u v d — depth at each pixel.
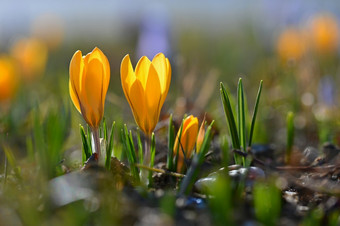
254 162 0.38
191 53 1.22
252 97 0.70
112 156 0.36
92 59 0.33
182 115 0.55
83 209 0.30
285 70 0.75
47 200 0.31
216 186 0.29
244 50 1.24
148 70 0.34
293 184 0.35
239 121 0.39
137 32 1.27
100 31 2.09
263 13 1.08
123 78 0.34
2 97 0.60
